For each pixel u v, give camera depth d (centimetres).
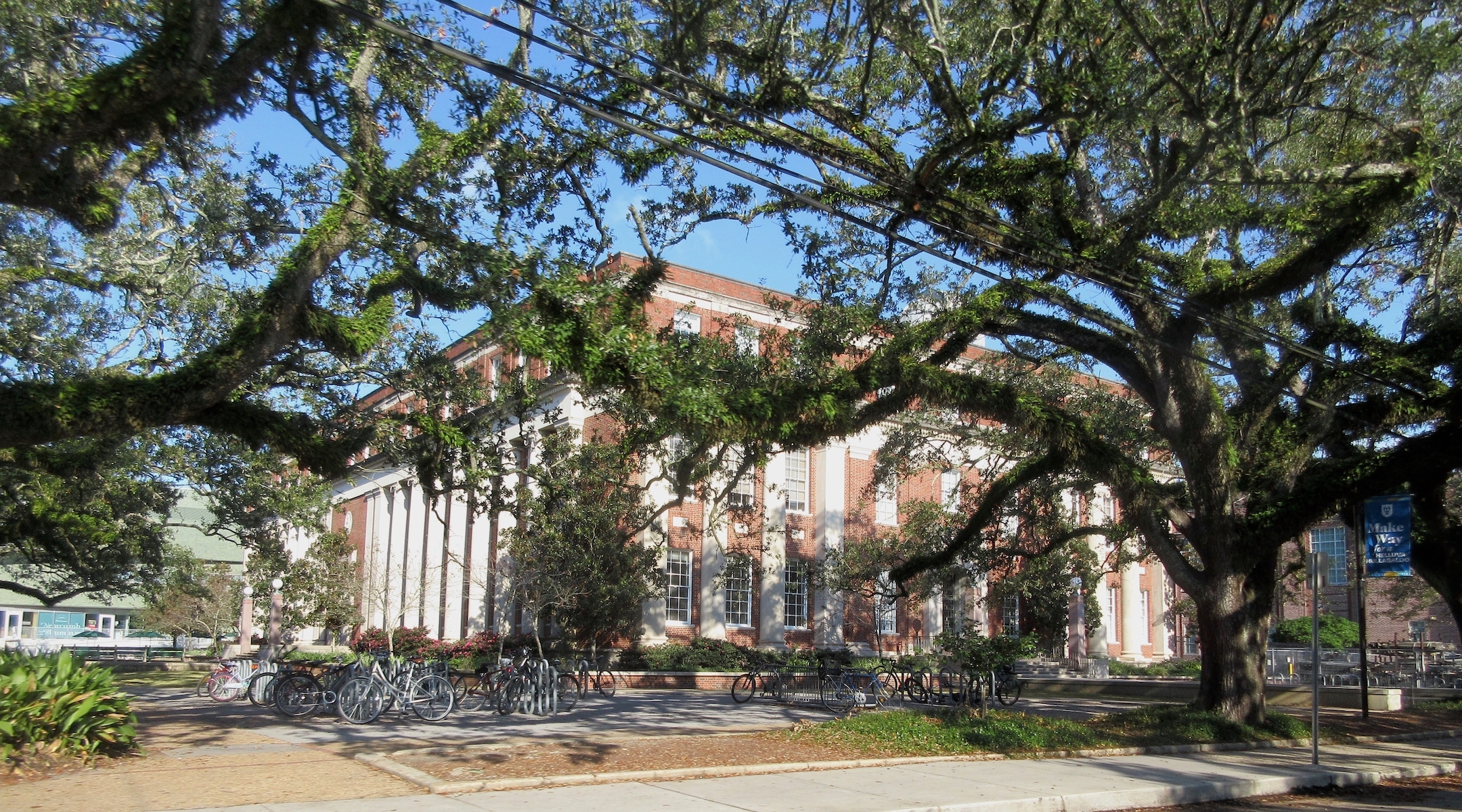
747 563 3088
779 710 2144
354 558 4862
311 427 1537
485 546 3966
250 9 1128
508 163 1458
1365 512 1791
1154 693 2927
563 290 1150
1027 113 1380
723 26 1512
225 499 2667
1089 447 1725
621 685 3030
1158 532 1852
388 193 1243
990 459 2766
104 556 3162
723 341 1827
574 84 1480
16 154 984
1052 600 3744
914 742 1446
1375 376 1781
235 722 1748
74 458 1577
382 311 1356
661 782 1134
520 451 2831
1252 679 1833
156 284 1622
